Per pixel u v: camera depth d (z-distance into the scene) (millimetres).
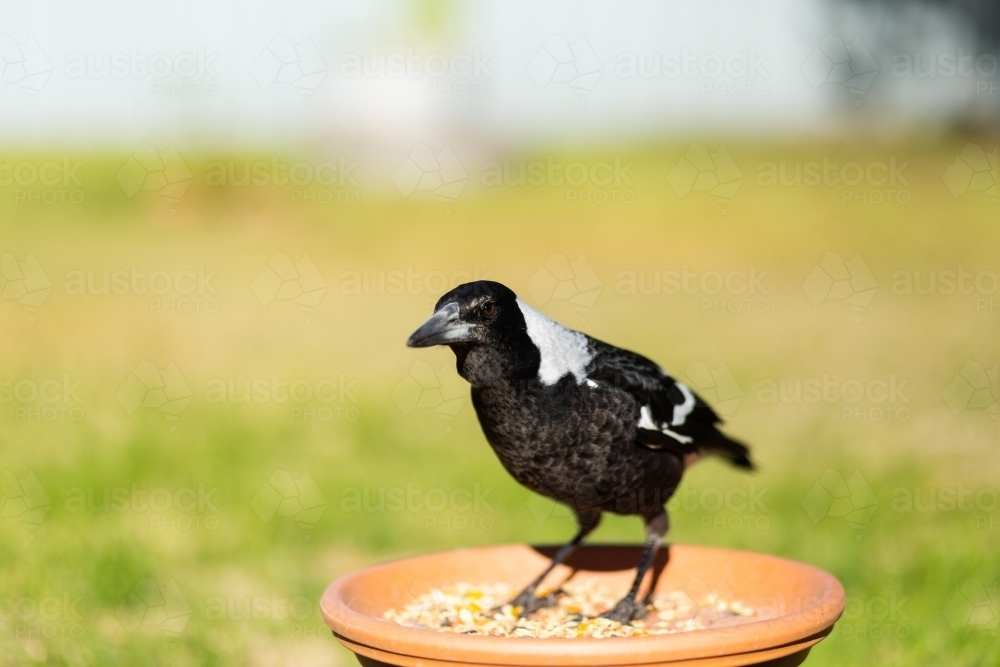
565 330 4273
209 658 5207
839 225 15039
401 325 11125
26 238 13969
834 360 10062
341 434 8109
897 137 18688
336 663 5320
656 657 3160
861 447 7906
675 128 21172
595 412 4129
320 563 6445
